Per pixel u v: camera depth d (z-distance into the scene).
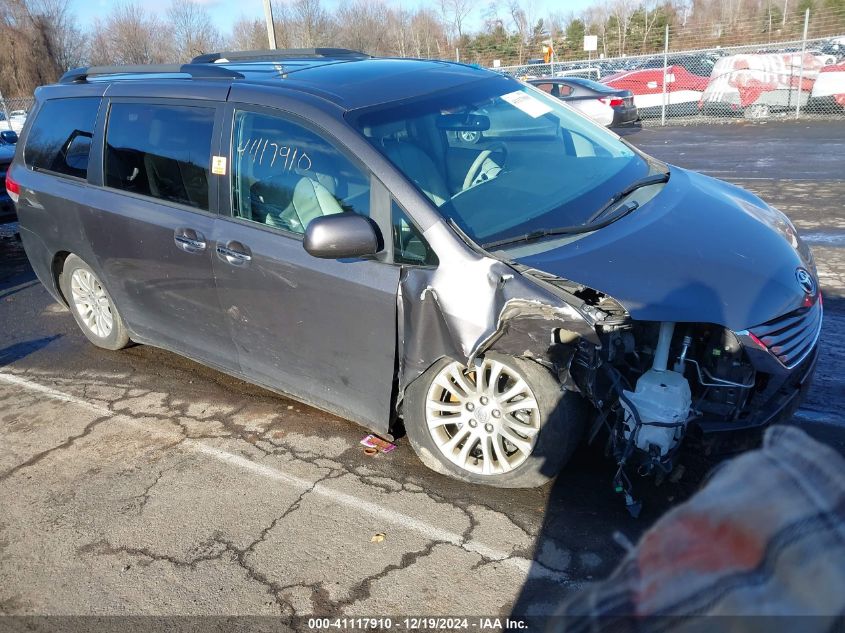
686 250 2.99
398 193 3.13
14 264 7.89
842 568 0.79
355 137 3.27
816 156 10.78
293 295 3.46
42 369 4.98
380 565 2.87
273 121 3.56
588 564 2.77
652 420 2.74
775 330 2.79
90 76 4.88
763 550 0.84
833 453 0.92
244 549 3.03
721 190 3.80
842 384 3.99
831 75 14.82
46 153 4.84
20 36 39.56
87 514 3.34
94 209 4.39
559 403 2.95
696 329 2.90
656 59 18.70
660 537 0.97
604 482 3.22
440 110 3.62
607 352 2.80
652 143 13.70
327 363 3.50
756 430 2.82
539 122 3.96
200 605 2.75
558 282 2.85
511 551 2.88
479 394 3.14
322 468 3.56
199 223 3.82
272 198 3.55
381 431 3.46
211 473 3.59
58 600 2.83
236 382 4.56
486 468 3.20
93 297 4.96
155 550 3.07
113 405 4.38
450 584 2.74
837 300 5.25
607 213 3.31
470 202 3.24
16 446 4.00
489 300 2.86
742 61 15.59
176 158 3.97
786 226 3.56
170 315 4.27
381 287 3.13
